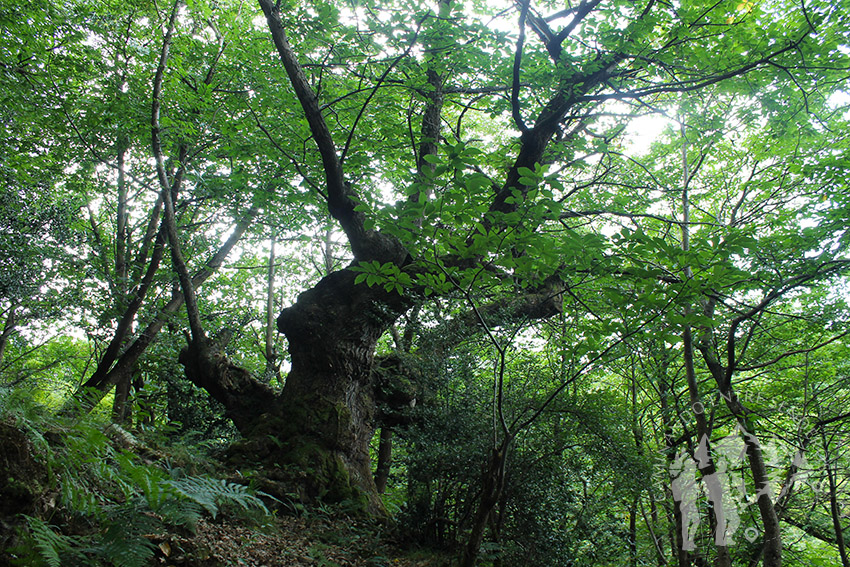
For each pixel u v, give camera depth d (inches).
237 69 410.9
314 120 314.5
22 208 443.8
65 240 474.3
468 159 169.2
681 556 319.9
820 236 312.2
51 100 399.9
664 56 314.2
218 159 463.5
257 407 352.8
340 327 335.0
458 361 266.4
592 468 277.0
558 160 410.0
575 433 267.1
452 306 274.8
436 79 391.5
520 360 279.1
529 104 394.3
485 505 181.6
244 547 190.5
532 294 320.8
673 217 448.8
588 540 273.7
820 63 303.9
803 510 333.4
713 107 392.8
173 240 377.7
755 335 405.4
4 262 419.2
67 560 123.2
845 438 301.4
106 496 161.2
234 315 676.7
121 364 422.3
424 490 255.6
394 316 340.2
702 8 311.0
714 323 181.5
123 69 436.1
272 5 314.3
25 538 121.3
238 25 443.2
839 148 373.1
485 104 439.2
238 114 423.8
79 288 468.4
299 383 332.5
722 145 445.7
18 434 135.3
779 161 404.5
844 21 298.5
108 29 420.2
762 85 330.3
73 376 743.1
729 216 458.0
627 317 201.9
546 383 279.6
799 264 303.0
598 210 404.5
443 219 175.0
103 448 151.9
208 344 363.6
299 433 311.3
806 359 334.0
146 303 508.4
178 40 431.5
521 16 289.9
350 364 335.0
